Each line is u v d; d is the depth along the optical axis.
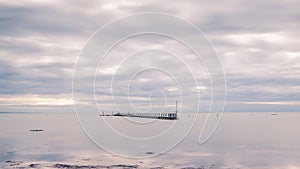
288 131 62.25
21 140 46.47
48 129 67.69
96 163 28.95
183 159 30.77
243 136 51.94
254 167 27.47
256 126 78.50
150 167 27.33
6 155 33.19
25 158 31.42
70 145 40.53
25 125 83.38
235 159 30.75
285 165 28.22
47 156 32.50
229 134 55.41
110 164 28.56
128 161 29.84
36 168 27.16
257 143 42.53
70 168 27.09
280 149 36.97
